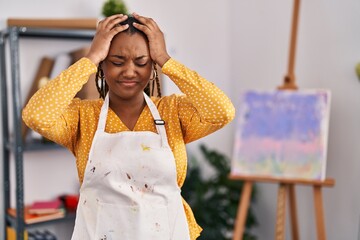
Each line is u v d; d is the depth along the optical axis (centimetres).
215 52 311
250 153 247
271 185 296
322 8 256
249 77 303
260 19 293
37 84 245
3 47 238
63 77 105
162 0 287
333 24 251
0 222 252
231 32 315
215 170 312
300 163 234
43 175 258
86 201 115
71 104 116
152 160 112
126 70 106
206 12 305
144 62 108
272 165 240
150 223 113
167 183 115
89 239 113
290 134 240
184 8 296
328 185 227
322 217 229
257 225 306
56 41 255
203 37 304
